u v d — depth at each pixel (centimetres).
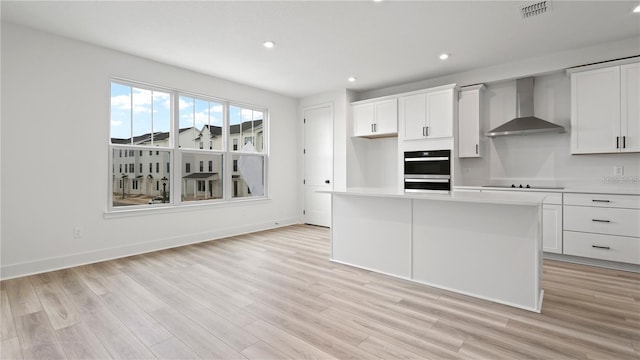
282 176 600
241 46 367
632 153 358
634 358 172
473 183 469
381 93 558
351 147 566
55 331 203
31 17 296
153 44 360
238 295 262
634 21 308
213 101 491
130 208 395
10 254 307
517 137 434
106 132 371
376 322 215
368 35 339
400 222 301
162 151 430
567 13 292
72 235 345
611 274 314
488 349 181
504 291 244
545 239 368
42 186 326
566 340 191
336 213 355
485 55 398
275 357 175
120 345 187
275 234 519
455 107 452
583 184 388
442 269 275
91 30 324
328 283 290
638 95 332
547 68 397
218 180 501
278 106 593
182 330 204
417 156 484
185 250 412
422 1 271
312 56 400
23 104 314
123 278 303
